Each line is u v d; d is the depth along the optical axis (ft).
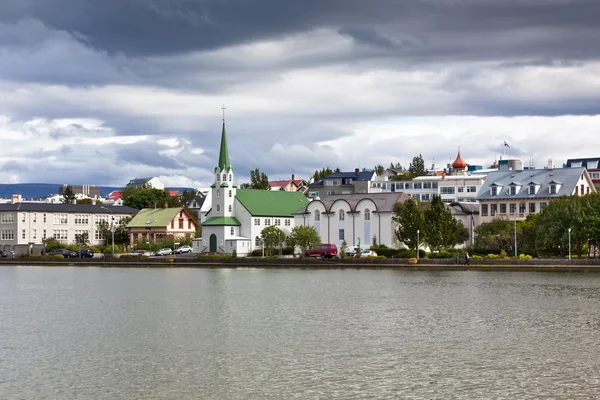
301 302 284.00
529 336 204.13
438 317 240.12
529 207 586.45
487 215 605.31
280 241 581.94
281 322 233.55
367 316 244.22
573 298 285.84
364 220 578.66
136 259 570.46
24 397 149.18
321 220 602.85
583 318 234.99
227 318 244.01
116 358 181.98
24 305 289.53
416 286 339.98
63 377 164.04
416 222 497.46
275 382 157.99
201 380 160.35
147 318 247.09
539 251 501.56
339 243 592.19
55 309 275.39
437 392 149.18
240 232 649.20
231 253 626.23
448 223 498.69
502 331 212.43
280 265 509.35
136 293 329.72
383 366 170.40
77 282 398.83
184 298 304.71
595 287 326.24
